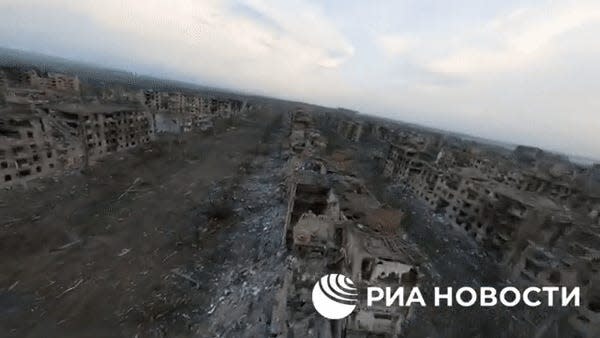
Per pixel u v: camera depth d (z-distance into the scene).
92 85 145.38
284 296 24.02
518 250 41.34
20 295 25.88
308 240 24.22
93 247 34.06
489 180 58.25
